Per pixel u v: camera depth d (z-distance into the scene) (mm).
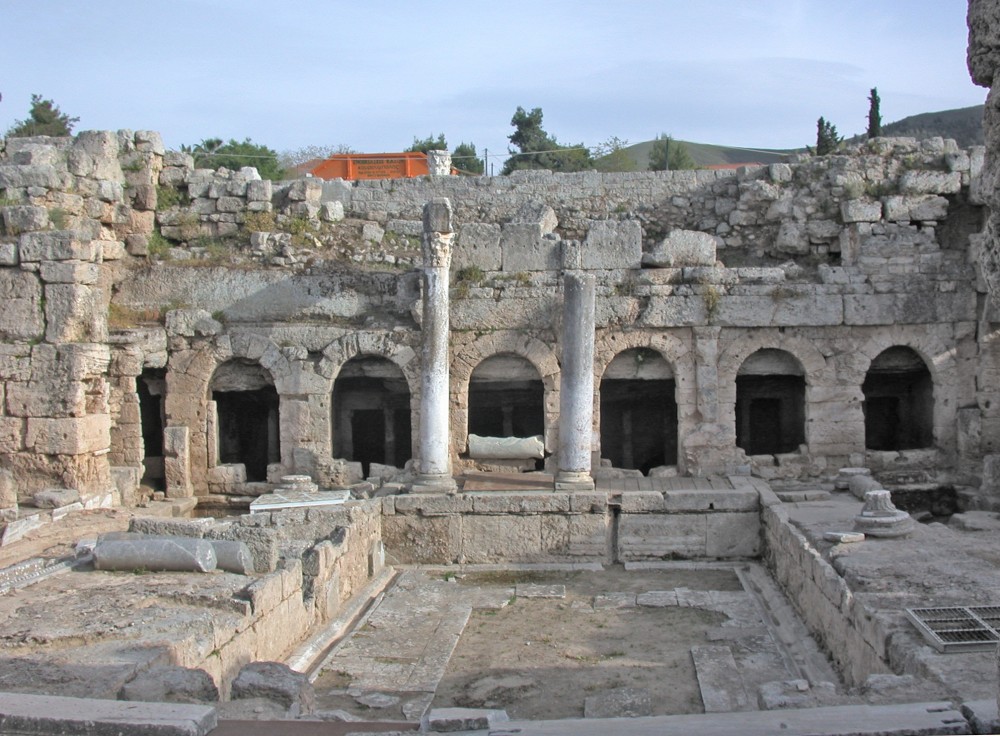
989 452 26812
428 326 25438
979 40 7566
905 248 27359
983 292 26688
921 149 28703
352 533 21891
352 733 9289
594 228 27250
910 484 26875
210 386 28031
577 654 17844
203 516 27375
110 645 13398
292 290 27906
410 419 30766
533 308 27047
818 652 17062
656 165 62031
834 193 28797
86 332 25109
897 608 14625
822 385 27109
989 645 12680
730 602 20906
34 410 24484
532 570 24016
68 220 26453
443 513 24578
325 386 27203
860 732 8273
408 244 30812
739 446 30469
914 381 29766
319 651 17938
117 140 29500
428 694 15828
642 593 21641
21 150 27062
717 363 27047
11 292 24562
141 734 8961
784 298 26828
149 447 30922
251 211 30109
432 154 35281
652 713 14820
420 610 20531
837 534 19062
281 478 26625
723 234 30547
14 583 16578
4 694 9875
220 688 14367
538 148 69750
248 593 15844
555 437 27156
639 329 27078
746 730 8367
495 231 27406
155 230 30016
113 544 17688
